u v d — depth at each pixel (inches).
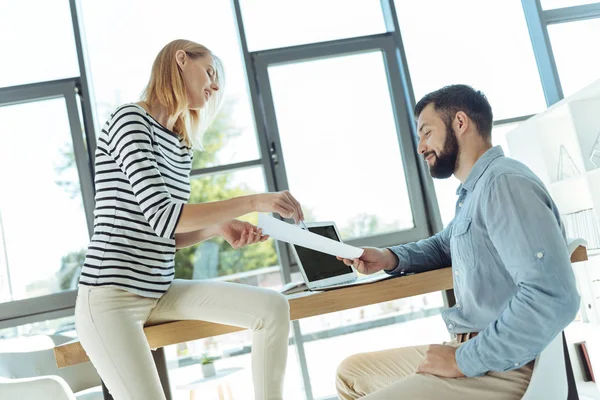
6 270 132.0
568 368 57.8
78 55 137.4
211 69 67.4
